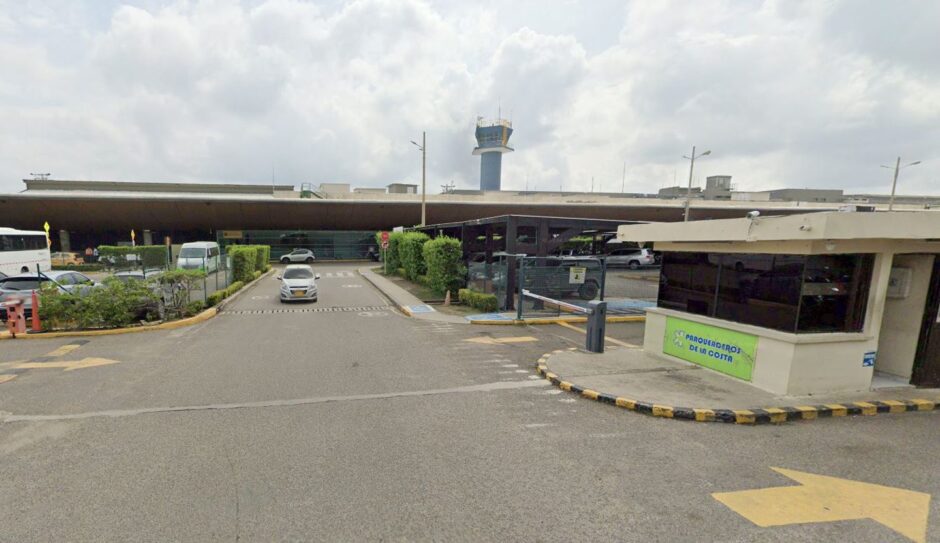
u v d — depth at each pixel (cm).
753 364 665
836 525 347
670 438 507
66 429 534
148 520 350
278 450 475
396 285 2306
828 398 610
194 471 429
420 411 596
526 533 335
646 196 7944
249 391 682
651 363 796
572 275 1452
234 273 2270
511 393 672
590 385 671
